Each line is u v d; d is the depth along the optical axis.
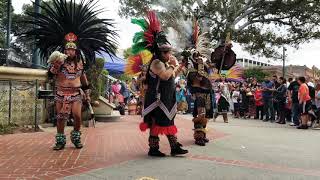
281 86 14.78
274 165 5.84
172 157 6.18
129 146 7.21
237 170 5.42
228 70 7.99
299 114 13.35
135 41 6.35
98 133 9.11
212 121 14.94
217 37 25.56
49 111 10.47
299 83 13.35
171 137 6.29
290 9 27.73
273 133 10.30
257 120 16.52
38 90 9.71
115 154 6.37
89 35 8.92
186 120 13.64
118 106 17.16
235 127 11.95
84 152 6.51
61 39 8.93
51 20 8.90
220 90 14.34
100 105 12.57
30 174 4.96
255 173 5.28
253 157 6.42
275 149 7.32
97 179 4.79
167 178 4.88
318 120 13.30
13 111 9.64
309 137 9.59
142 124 6.23
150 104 6.14
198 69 7.48
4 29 22.94
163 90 6.12
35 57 12.21
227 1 25.97
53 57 6.71
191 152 6.68
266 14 28.36
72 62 6.82
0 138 8.01
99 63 11.51
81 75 6.95
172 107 6.22
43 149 6.76
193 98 7.57
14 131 8.98
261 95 16.67
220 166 5.63
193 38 7.51
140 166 5.50
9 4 14.23
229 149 7.15
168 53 6.13
